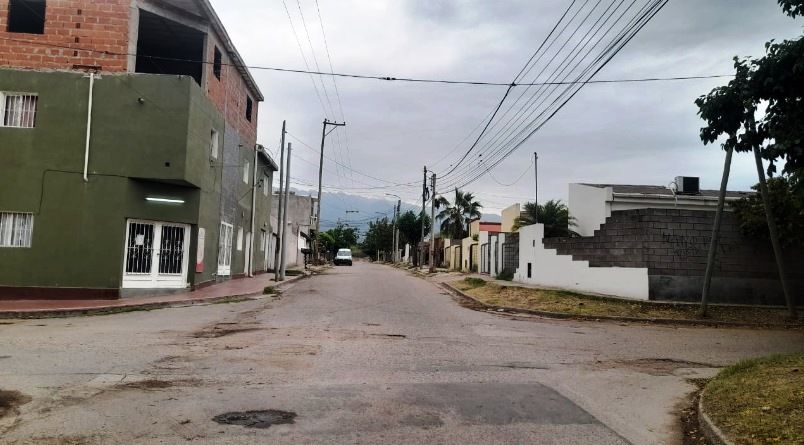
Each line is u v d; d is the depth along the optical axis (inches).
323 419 215.3
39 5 684.1
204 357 330.6
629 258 709.9
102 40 661.3
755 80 376.2
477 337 443.5
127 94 658.8
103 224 643.5
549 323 561.9
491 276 1266.0
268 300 708.7
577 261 807.1
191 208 721.0
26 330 429.4
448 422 216.1
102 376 276.4
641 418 229.3
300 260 1988.2
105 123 652.1
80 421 205.9
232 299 704.4
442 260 2258.9
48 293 627.2
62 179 637.9
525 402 248.2
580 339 450.6
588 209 994.1
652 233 685.9
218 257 868.0
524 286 856.3
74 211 638.5
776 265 684.7
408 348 380.2
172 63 921.5
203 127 740.0
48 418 208.7
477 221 1747.0
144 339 392.5
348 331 453.1
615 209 916.6
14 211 627.8
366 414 223.3
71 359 315.0
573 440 199.8
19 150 633.6
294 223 1866.4
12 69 639.8
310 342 393.4
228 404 232.5
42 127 638.5
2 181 627.8
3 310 516.1
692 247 682.8
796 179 398.3
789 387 229.6
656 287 679.1
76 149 642.8
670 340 456.1
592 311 627.2
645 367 338.6
